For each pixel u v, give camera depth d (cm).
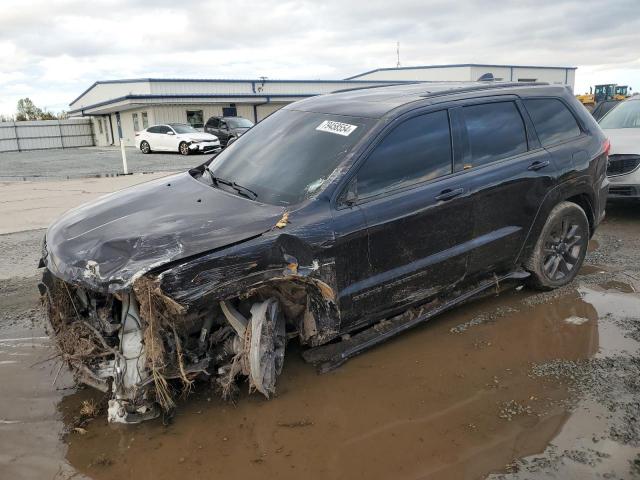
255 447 295
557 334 419
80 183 1393
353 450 291
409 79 5166
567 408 324
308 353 375
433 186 386
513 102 460
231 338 327
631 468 272
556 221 479
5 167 2245
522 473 270
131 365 296
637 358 380
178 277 281
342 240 338
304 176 362
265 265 306
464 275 422
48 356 396
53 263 310
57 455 290
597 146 513
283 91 4216
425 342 411
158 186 409
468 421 314
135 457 288
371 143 365
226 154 448
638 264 570
